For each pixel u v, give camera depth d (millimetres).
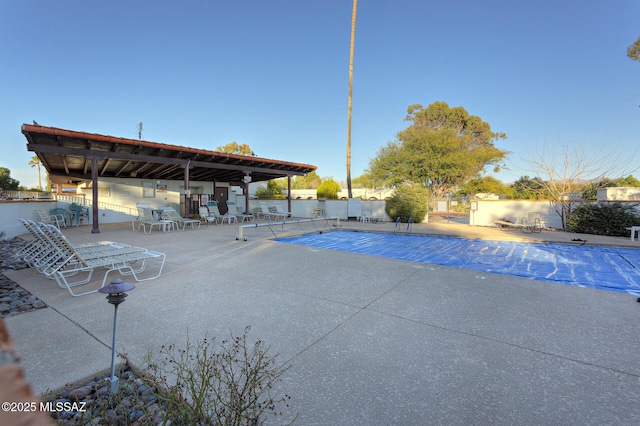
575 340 2848
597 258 7379
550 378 2268
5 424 420
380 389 2125
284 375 2271
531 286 4496
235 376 2260
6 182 33281
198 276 4898
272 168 15438
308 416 1868
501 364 2447
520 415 1893
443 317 3355
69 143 9109
